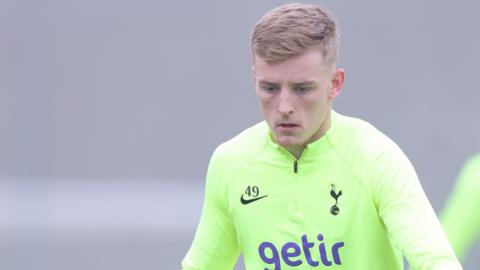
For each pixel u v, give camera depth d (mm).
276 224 10664
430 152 34156
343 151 10484
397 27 35312
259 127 11000
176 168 36500
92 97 36969
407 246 9648
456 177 33500
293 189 10602
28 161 36688
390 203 10008
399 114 35031
